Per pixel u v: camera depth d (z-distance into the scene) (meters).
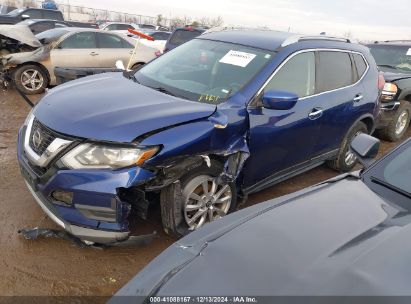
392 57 8.56
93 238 2.87
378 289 1.63
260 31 4.72
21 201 3.92
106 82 3.89
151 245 3.37
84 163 2.83
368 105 5.09
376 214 2.26
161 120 3.02
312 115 4.19
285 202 2.42
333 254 1.86
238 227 2.16
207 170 3.29
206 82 3.87
